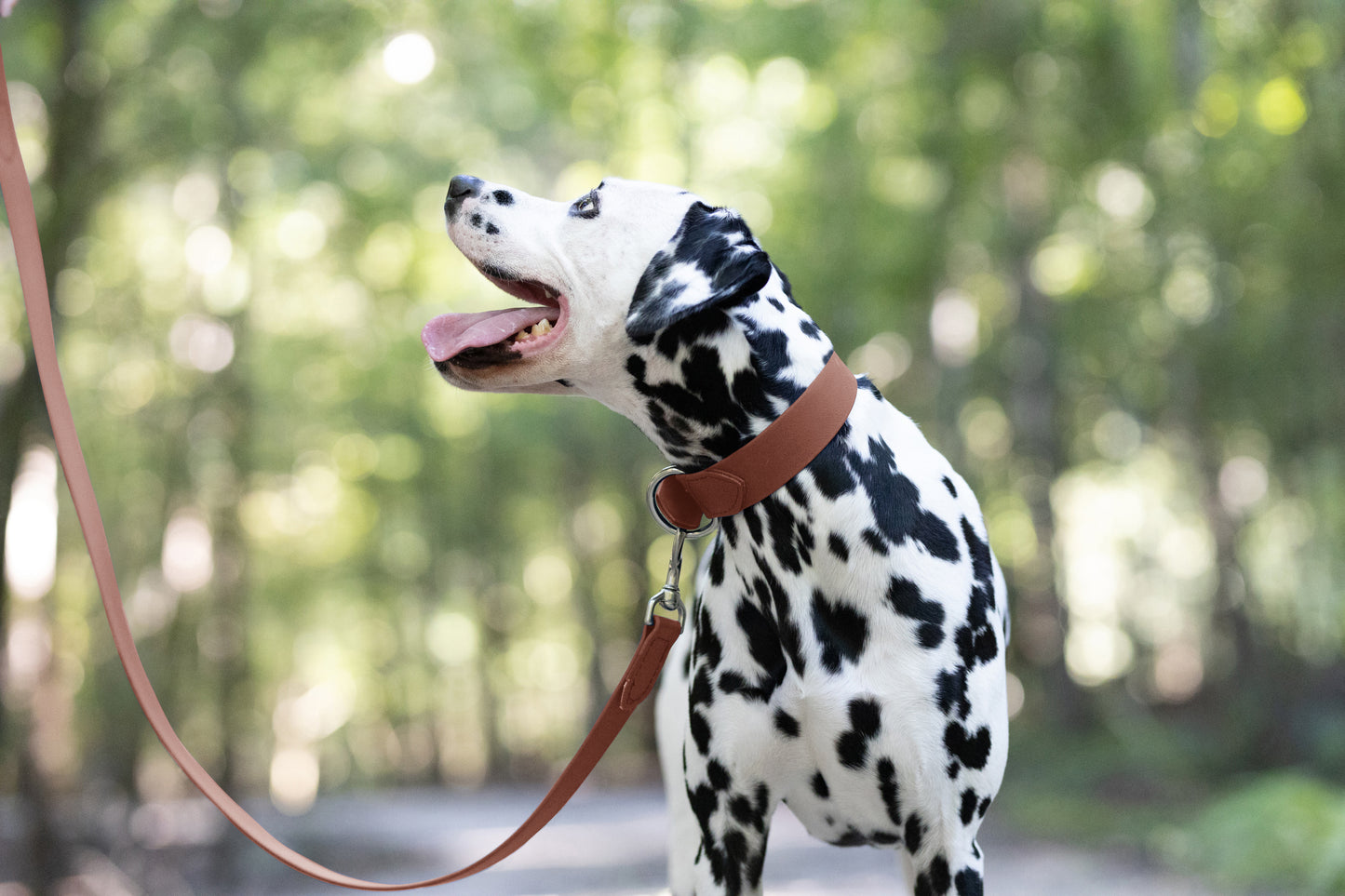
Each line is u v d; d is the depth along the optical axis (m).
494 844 12.66
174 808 13.59
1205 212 11.02
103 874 9.18
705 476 2.23
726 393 2.20
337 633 27.83
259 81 10.26
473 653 29.47
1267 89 9.62
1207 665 20.48
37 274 1.91
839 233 12.92
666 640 2.37
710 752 2.36
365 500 21.28
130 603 14.09
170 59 9.17
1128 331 13.79
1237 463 15.05
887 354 15.65
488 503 22.38
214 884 10.03
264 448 16.72
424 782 29.78
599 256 2.19
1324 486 13.88
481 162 13.52
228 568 13.50
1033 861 8.72
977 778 2.26
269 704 24.00
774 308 2.26
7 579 7.83
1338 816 7.61
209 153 9.88
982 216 12.77
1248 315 11.47
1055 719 13.66
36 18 8.52
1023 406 13.66
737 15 11.85
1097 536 21.44
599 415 18.80
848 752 2.23
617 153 13.40
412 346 16.25
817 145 12.84
